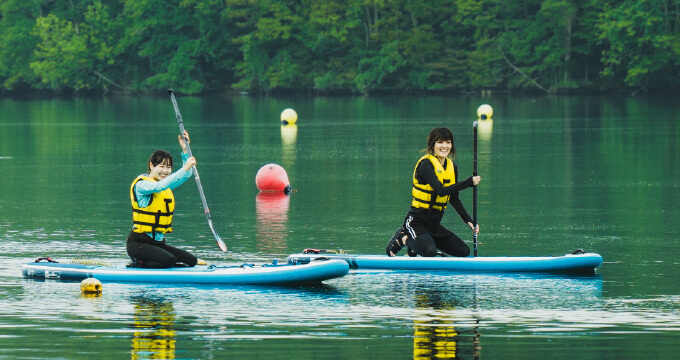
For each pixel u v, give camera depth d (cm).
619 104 10744
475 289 2002
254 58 15188
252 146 5828
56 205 3319
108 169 4547
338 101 12938
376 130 7169
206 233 2747
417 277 2123
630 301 1889
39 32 15825
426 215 2222
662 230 2744
